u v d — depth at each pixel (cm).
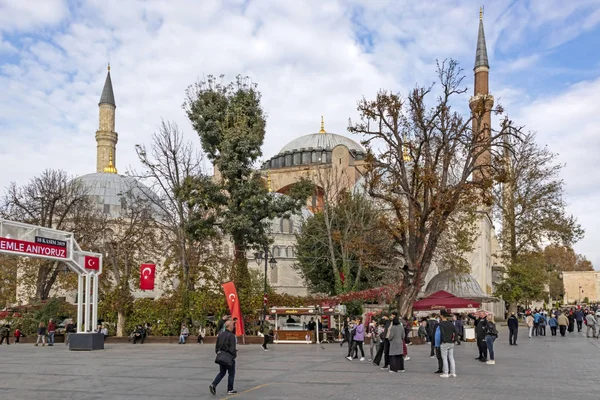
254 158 3997
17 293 6031
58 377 1756
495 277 8262
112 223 6319
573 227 5688
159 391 1428
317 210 5941
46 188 5784
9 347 3434
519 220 5772
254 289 4125
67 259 2981
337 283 4734
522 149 5709
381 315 3416
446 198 3372
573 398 1267
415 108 3494
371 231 4653
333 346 3241
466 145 3488
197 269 4206
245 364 2122
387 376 1708
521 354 2467
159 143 4384
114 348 3177
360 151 9500
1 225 2625
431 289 5681
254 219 3975
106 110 10219
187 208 4603
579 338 3669
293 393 1372
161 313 3838
